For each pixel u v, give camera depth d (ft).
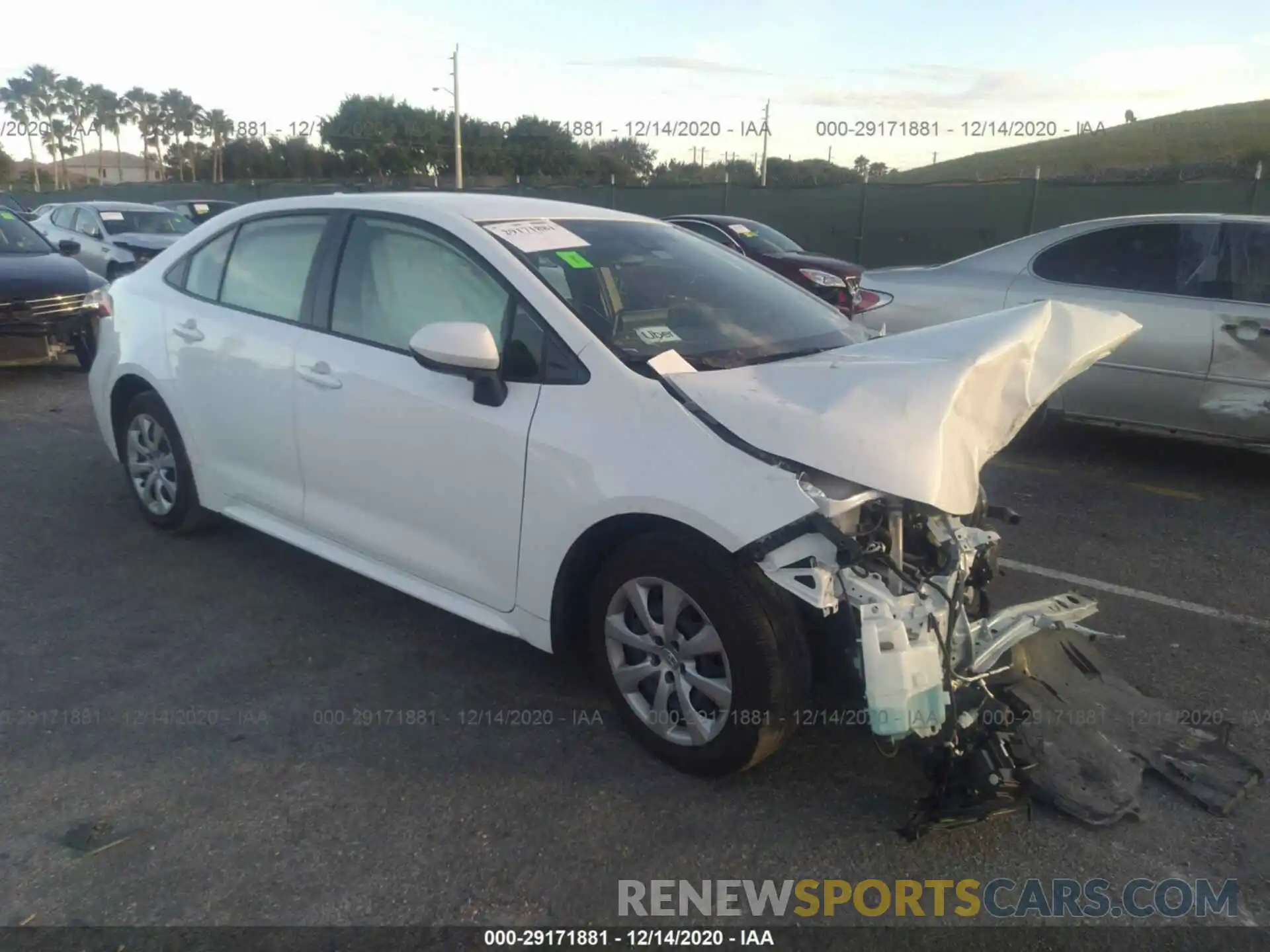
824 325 13.02
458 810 9.95
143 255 48.83
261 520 14.78
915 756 9.84
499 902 8.76
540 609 11.18
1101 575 16.02
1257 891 9.00
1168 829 9.77
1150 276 21.65
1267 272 20.39
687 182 87.30
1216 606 14.89
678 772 10.58
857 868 9.23
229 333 14.61
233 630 13.67
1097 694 11.68
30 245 32.14
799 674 9.76
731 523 9.38
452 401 11.61
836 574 9.12
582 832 9.65
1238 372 20.31
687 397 10.12
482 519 11.53
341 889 8.87
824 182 84.43
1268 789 10.39
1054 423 24.29
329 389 12.97
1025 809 10.00
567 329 11.05
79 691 12.05
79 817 9.73
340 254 13.52
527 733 11.30
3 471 20.43
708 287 12.89
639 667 10.69
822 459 9.21
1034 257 23.27
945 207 69.56
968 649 9.93
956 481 9.39
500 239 12.15
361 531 13.11
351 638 13.53
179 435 15.97
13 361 29.40
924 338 11.06
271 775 10.44
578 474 10.47
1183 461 22.79
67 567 15.62
